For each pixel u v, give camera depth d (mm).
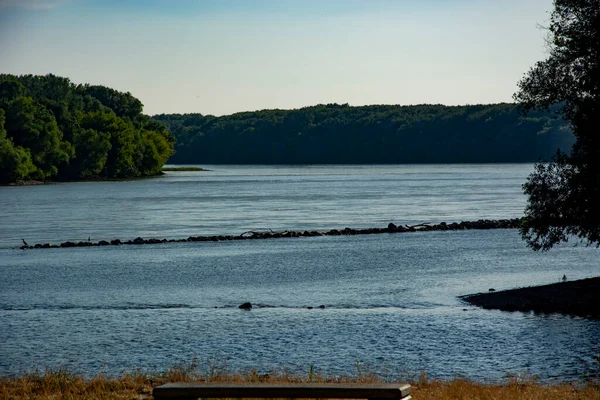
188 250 99375
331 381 32812
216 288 67500
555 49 66062
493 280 70500
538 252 92062
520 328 48875
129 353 42562
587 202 63000
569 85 64500
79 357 41562
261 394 20781
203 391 20922
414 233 118438
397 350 42781
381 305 58375
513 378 35281
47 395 28766
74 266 84062
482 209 168500
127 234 123000
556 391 29641
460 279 71312
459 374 36875
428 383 32469
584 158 63125
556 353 41562
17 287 69312
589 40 62844
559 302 57594
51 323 52000
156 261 87812
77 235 121875
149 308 57938
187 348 43781
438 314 54312
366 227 130625
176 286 69000
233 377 32562
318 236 115875
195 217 155750
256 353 42250
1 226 138125
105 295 64375
